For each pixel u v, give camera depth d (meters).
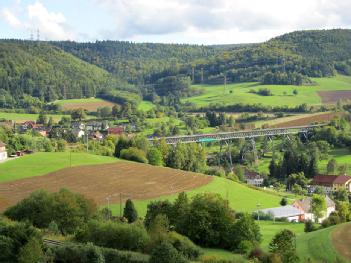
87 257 73.00
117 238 82.25
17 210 101.88
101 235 83.19
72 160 182.38
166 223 94.56
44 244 76.69
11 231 76.31
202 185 171.62
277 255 78.25
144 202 143.75
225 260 78.19
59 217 99.00
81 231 86.00
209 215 96.75
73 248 74.19
